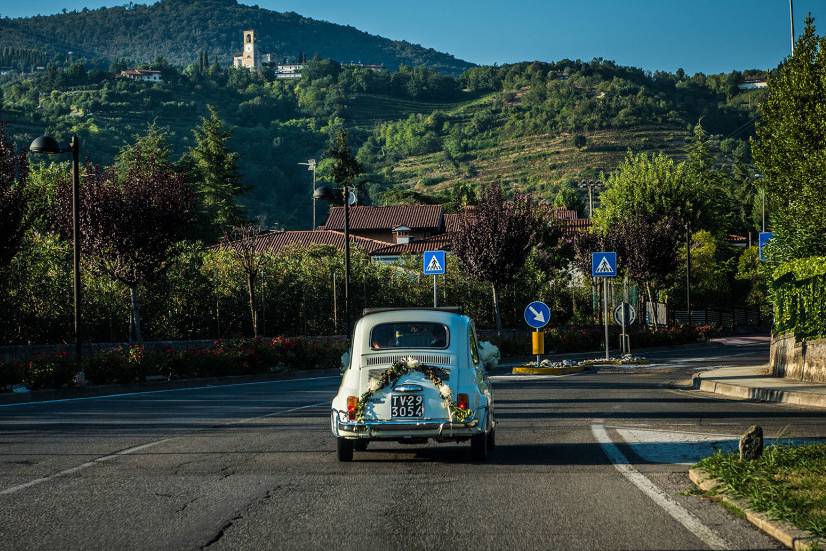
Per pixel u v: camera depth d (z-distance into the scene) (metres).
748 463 9.21
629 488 8.84
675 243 51.03
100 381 24.23
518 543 6.75
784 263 24.27
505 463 10.51
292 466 10.42
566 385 23.50
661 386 23.20
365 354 10.77
